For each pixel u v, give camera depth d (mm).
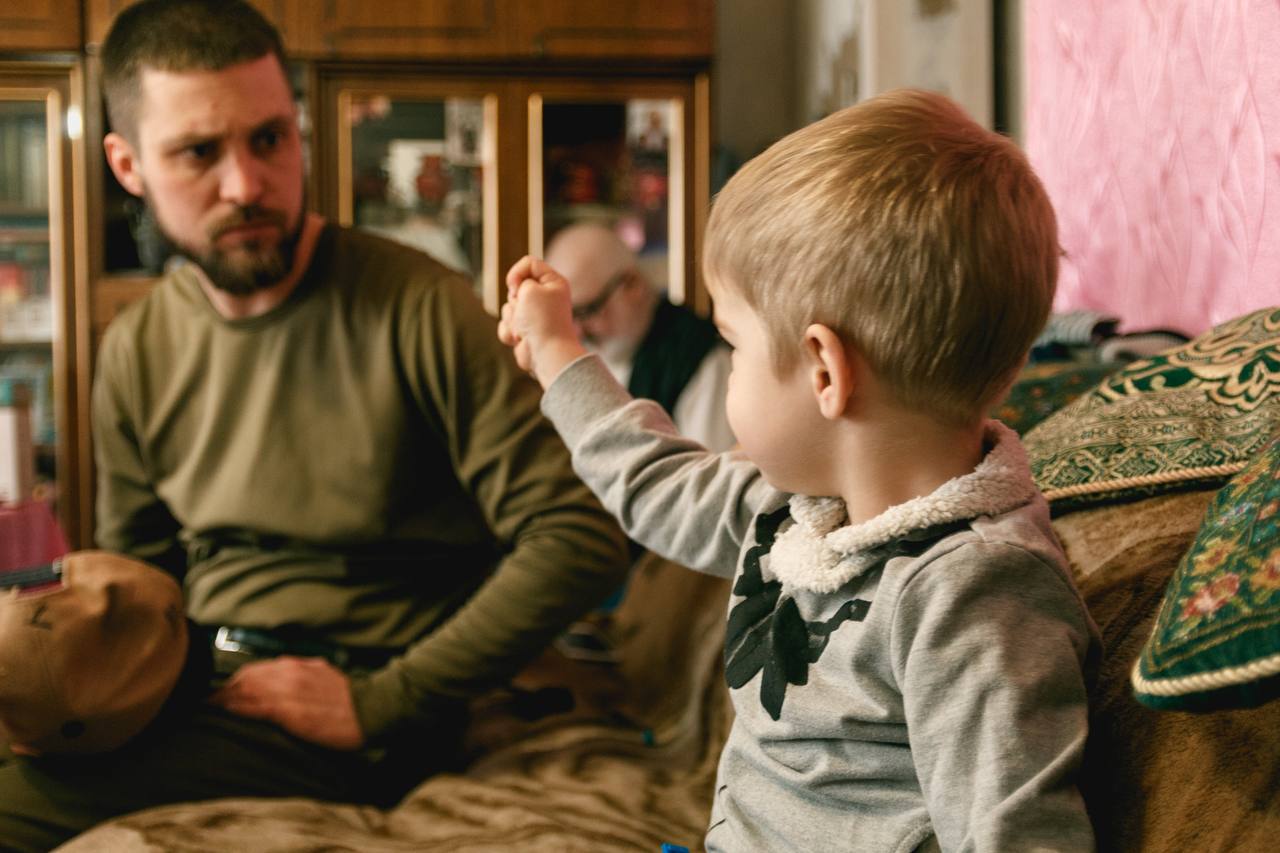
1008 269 668
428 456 1403
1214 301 1231
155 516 1526
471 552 1452
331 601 1369
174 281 1485
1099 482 849
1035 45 1842
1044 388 1091
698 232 3943
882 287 664
